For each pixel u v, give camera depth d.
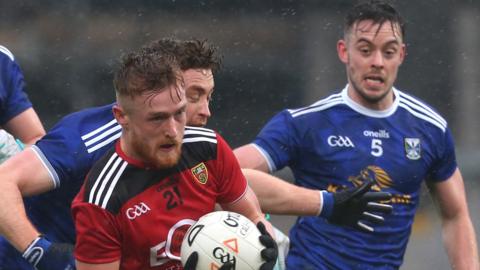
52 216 16.27
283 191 17.03
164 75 12.79
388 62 18.62
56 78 32.66
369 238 18.91
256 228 13.87
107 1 32.97
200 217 13.92
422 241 32.22
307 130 19.02
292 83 33.47
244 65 33.38
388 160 19.00
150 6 33.09
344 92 19.34
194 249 13.52
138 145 13.25
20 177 15.07
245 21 33.38
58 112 32.56
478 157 33.66
